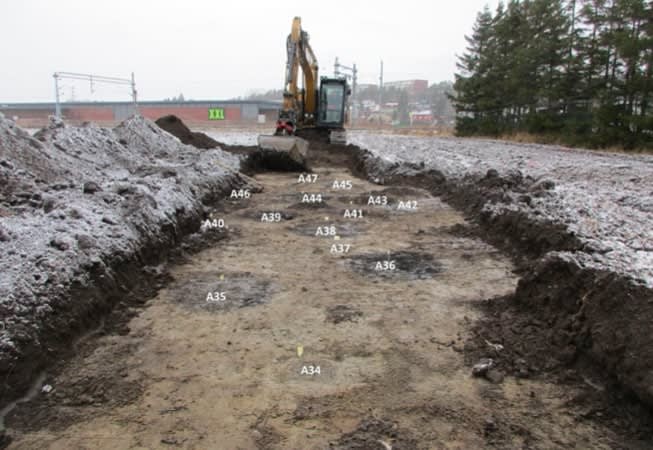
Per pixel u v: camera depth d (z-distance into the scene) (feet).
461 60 136.05
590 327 12.80
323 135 72.38
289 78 54.70
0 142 24.91
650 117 59.41
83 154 32.68
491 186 31.01
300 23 57.62
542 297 15.64
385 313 16.20
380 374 12.50
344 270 20.47
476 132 121.90
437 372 12.62
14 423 10.53
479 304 16.94
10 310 12.30
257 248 23.52
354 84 235.40
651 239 18.43
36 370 12.00
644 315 11.66
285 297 17.53
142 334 14.65
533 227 21.97
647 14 62.34
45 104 183.52
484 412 10.98
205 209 29.14
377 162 48.47
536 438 10.14
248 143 87.25
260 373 12.52
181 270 20.40
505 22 115.03
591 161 46.44
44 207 19.27
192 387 11.89
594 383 11.96
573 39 81.05
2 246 14.73
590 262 14.99
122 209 20.68
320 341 14.25
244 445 9.84
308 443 9.89
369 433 10.19
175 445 9.86
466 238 25.53
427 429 10.36
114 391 11.71
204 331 14.87
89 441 9.98
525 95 97.76
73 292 14.47
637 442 10.05
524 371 12.50
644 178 33.40
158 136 46.91
